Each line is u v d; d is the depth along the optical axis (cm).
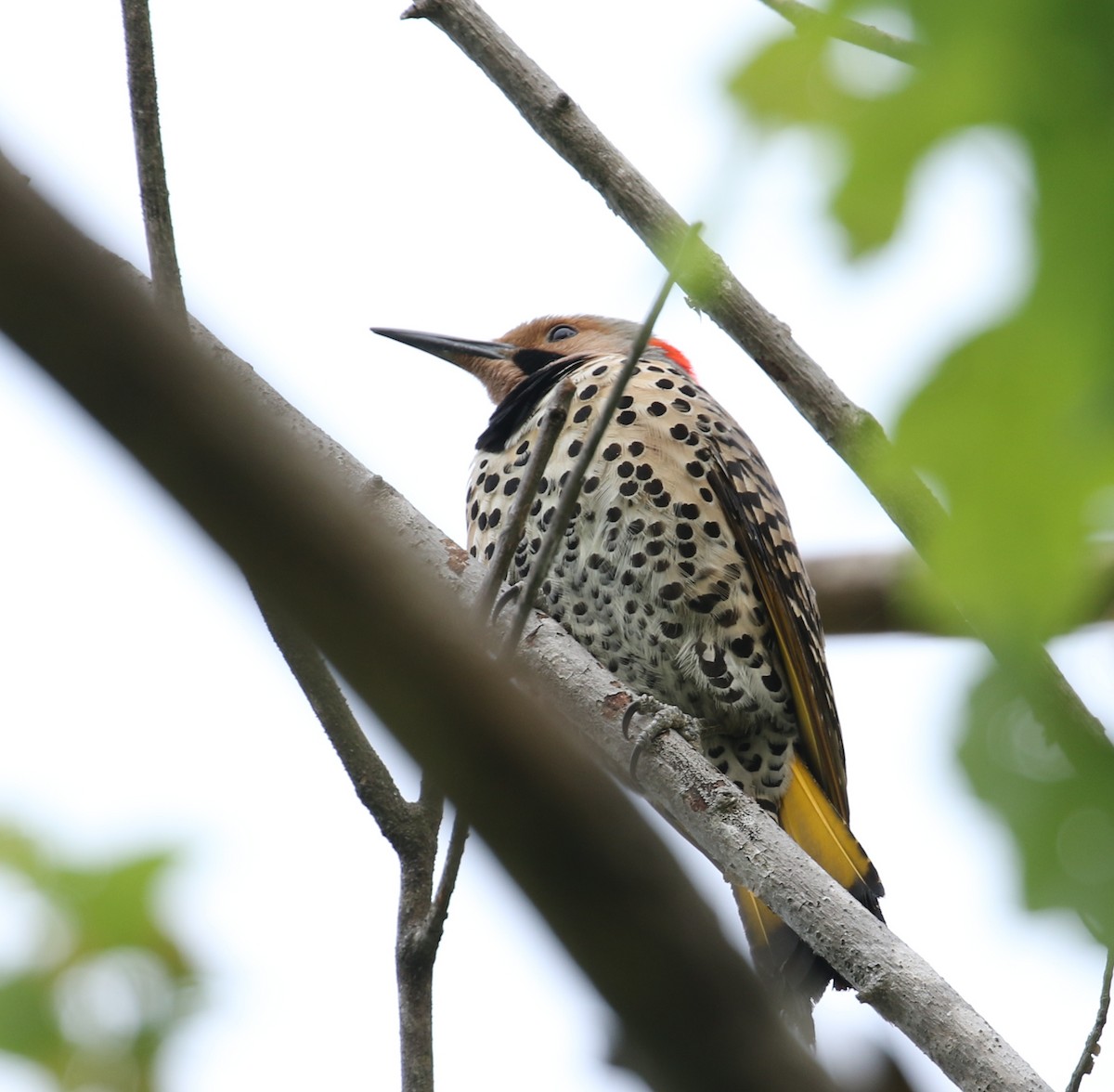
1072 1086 720
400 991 769
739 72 404
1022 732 423
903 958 745
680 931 390
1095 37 361
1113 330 359
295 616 369
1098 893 408
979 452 375
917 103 380
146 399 339
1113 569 401
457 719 376
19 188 328
